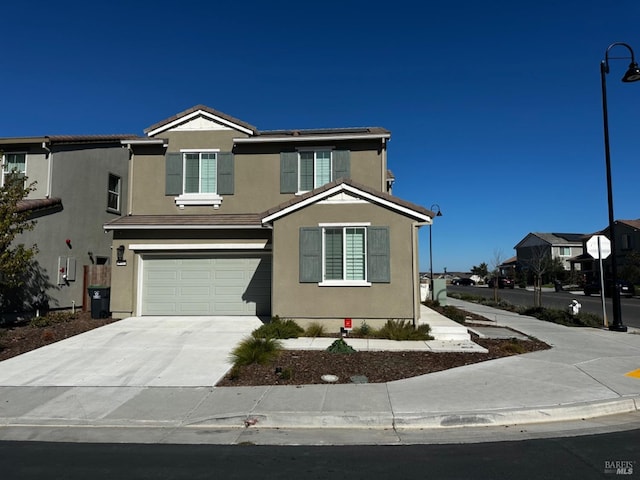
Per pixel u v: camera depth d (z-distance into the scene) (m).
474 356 10.00
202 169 16.48
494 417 6.43
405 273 12.56
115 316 15.15
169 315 15.40
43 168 16.97
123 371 9.14
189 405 7.16
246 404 7.07
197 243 15.25
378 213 12.74
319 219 12.86
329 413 6.53
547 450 5.36
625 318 19.86
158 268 15.57
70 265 17.78
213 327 13.29
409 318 12.46
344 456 5.28
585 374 8.50
